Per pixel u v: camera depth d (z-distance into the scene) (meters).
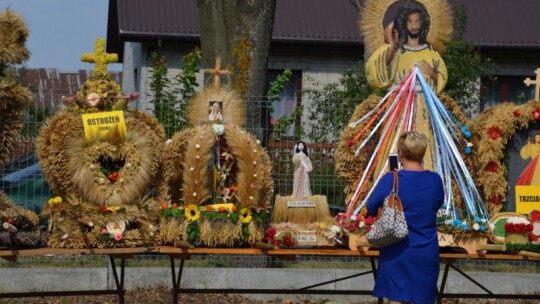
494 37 21.62
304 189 9.41
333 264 12.30
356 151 9.84
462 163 9.87
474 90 16.36
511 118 10.00
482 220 9.27
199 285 11.16
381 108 10.02
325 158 11.56
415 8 10.27
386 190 7.56
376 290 7.55
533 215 9.74
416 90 10.14
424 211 7.52
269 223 9.27
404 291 7.39
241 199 8.92
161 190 9.05
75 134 8.70
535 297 9.71
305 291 9.59
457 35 17.83
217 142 9.21
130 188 8.77
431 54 10.24
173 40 20.61
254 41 12.67
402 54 10.23
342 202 11.49
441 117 10.03
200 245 8.91
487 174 9.98
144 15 20.72
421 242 7.47
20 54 8.58
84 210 8.51
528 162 10.08
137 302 10.59
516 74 21.81
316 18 21.66
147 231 8.62
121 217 8.55
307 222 9.32
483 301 11.25
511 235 9.22
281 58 21.62
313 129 11.90
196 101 9.52
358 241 9.00
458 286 11.46
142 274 11.14
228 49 12.71
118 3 20.92
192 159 8.87
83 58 8.90
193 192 8.84
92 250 8.34
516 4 22.41
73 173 8.66
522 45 21.50
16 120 8.66
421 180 7.58
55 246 8.39
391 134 9.95
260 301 11.02
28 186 10.99
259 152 9.09
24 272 10.84
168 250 8.62
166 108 11.39
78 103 8.80
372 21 10.34
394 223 7.39
